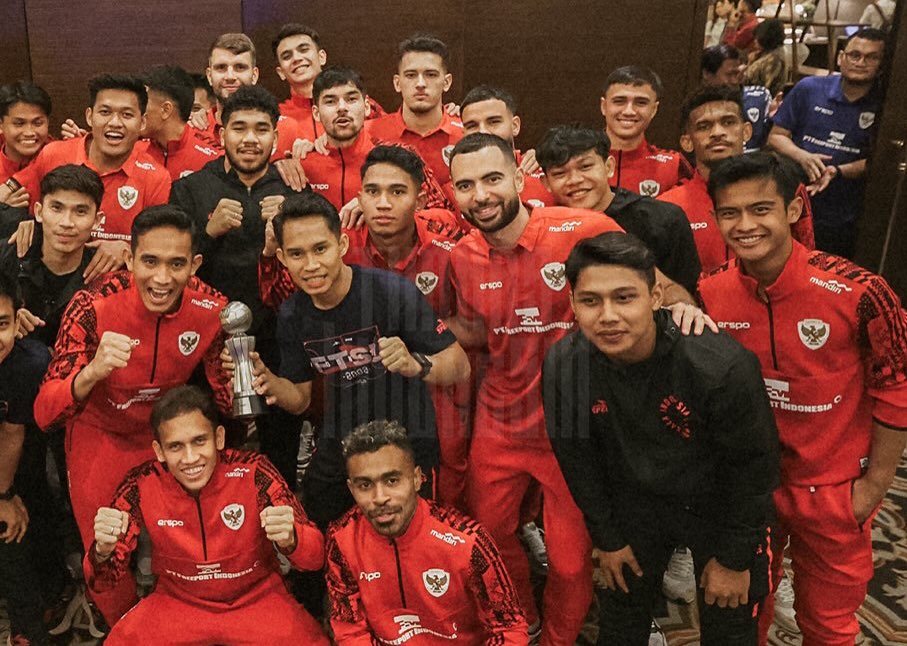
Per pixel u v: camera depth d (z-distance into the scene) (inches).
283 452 106.9
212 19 156.3
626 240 61.3
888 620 92.8
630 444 68.1
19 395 83.0
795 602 81.7
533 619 90.5
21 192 110.3
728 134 104.3
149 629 82.0
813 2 216.4
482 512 86.8
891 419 71.2
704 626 73.4
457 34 155.5
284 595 85.3
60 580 97.0
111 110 103.0
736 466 65.6
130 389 88.0
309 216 74.5
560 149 91.0
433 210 97.6
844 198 156.3
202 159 124.0
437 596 76.6
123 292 85.4
